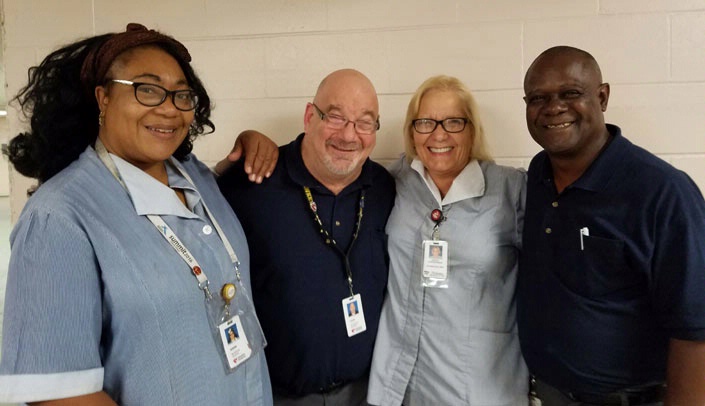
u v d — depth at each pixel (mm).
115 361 912
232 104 1954
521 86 1781
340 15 1861
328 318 1488
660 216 1116
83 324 852
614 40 1721
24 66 1985
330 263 1519
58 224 857
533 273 1358
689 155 1713
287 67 1909
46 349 813
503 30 1775
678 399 1138
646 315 1205
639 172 1160
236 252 1201
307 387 1504
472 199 1526
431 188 1567
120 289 890
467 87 1705
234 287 1081
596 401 1279
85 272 866
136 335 905
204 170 1343
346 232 1565
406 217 1599
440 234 1522
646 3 1694
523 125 1795
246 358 1110
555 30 1749
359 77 1521
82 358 848
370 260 1576
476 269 1485
